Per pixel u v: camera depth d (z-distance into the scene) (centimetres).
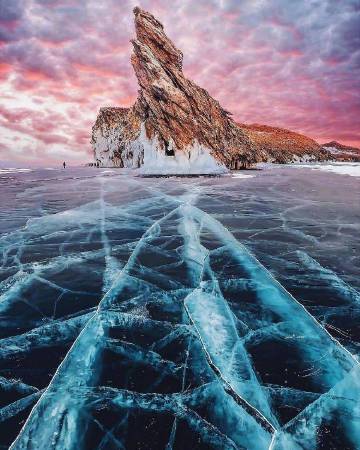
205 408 270
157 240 722
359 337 356
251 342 353
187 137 2664
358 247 648
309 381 296
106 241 721
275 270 535
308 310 411
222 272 538
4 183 2023
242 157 3127
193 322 393
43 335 373
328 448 236
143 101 2841
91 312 421
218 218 914
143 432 250
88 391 287
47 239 744
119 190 1545
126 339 362
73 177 2417
